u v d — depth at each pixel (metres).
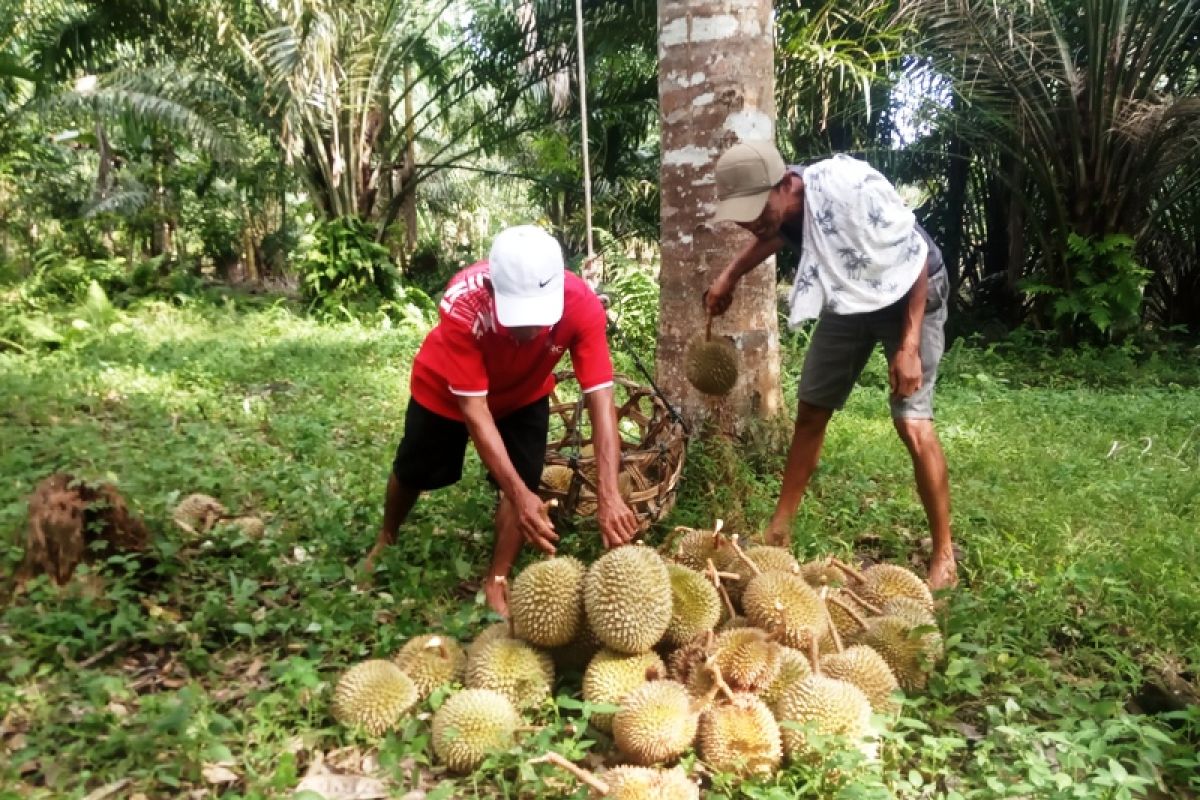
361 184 14.64
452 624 3.25
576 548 4.17
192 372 8.38
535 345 3.36
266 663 3.19
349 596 3.53
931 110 12.03
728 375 4.34
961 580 4.21
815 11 10.32
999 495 5.22
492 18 13.16
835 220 3.73
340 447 6.10
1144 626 3.66
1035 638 3.49
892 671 3.08
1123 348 11.23
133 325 11.84
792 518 4.39
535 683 2.88
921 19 10.96
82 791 2.39
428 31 14.40
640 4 11.41
